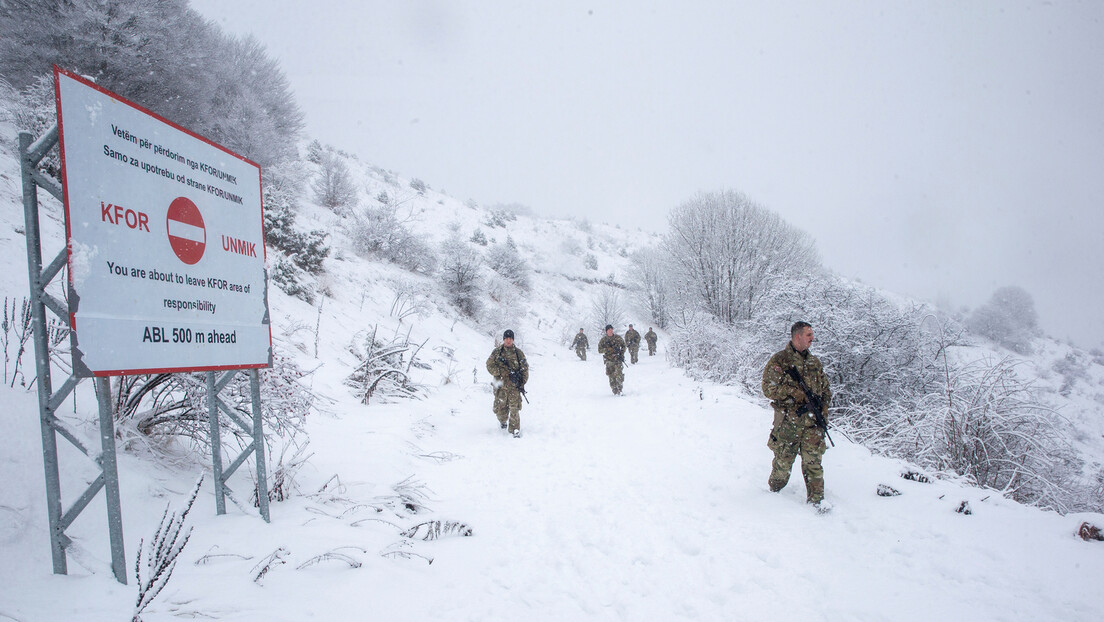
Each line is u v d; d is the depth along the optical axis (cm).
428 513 450
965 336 1059
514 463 635
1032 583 303
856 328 1059
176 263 314
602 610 292
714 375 1351
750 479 538
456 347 1816
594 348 2988
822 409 460
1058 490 615
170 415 432
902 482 490
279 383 464
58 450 337
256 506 389
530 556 368
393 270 2281
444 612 279
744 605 291
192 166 333
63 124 248
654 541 390
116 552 259
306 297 1366
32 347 472
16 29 1226
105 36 1338
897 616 273
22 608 219
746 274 2225
